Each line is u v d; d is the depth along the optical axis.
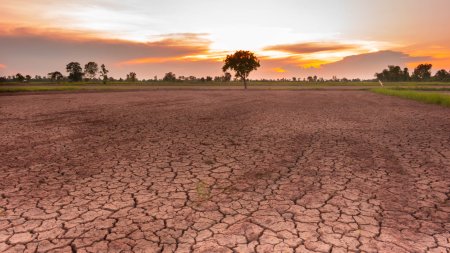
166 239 3.58
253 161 6.86
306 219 4.05
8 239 3.60
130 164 6.62
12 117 14.57
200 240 3.55
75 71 134.25
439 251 3.31
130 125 12.27
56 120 13.62
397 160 6.87
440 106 20.97
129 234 3.69
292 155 7.38
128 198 4.77
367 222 3.95
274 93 40.41
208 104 22.75
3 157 7.21
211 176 5.82
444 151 7.69
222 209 4.37
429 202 4.56
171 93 39.03
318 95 35.72
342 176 5.77
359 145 8.46
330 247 3.39
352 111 17.75
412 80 159.38
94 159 7.03
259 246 3.42
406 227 3.82
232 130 11.04
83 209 4.37
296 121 13.41
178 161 6.87
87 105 21.38
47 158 7.11
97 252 3.33
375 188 5.14
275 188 5.17
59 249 3.39
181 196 4.84
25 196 4.84
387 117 14.84
